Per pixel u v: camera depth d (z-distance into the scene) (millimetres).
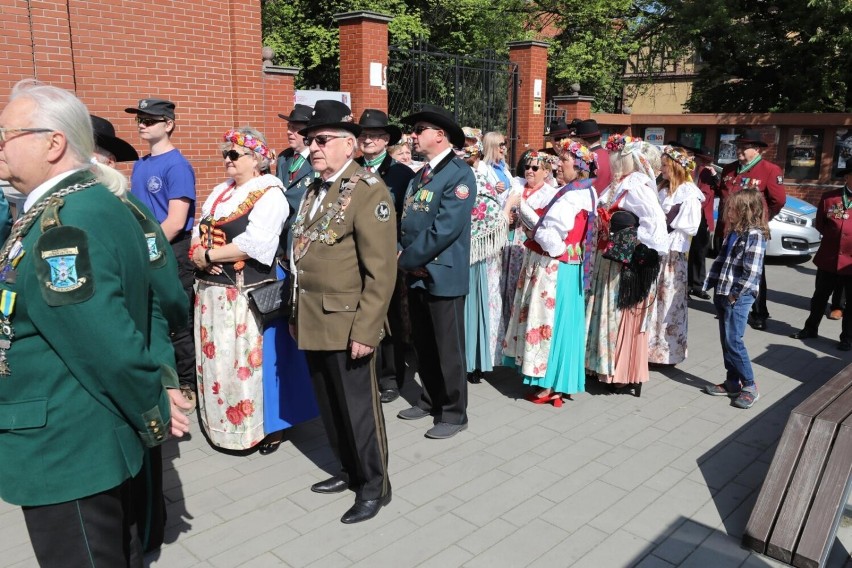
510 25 20359
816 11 15352
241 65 8430
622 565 3146
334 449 3707
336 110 3352
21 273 2041
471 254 4969
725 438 4508
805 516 3184
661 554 3234
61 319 2014
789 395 5316
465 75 11906
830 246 6605
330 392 3594
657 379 5629
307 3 18203
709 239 8539
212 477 3900
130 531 2549
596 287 5156
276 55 17562
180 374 4863
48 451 2117
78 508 2186
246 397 4012
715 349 6484
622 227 4930
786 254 10414
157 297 2750
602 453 4254
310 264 3389
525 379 4949
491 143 6438
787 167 14312
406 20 16875
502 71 12391
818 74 16969
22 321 2064
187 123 8086
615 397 5195
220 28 8227
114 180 2404
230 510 3553
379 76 9562
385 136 4883
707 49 18500
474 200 4188
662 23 19500
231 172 3975
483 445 4332
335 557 3164
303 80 18359
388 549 3229
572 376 4867
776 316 7773
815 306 6844
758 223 4824
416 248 4160
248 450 4234
